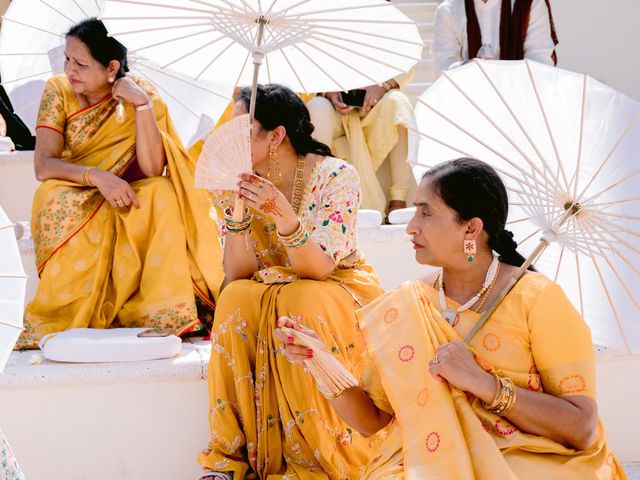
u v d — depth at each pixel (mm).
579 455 2176
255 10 2562
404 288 2398
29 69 4148
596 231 2363
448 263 2352
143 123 3840
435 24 5211
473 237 2324
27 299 4098
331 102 5133
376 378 2414
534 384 2227
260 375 2920
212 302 3828
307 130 3188
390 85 5129
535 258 2348
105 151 3924
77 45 3750
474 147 2564
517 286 2295
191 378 3256
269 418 2916
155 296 3711
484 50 5023
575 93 2391
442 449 2145
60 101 3918
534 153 2449
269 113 3074
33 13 4055
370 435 2449
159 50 2842
